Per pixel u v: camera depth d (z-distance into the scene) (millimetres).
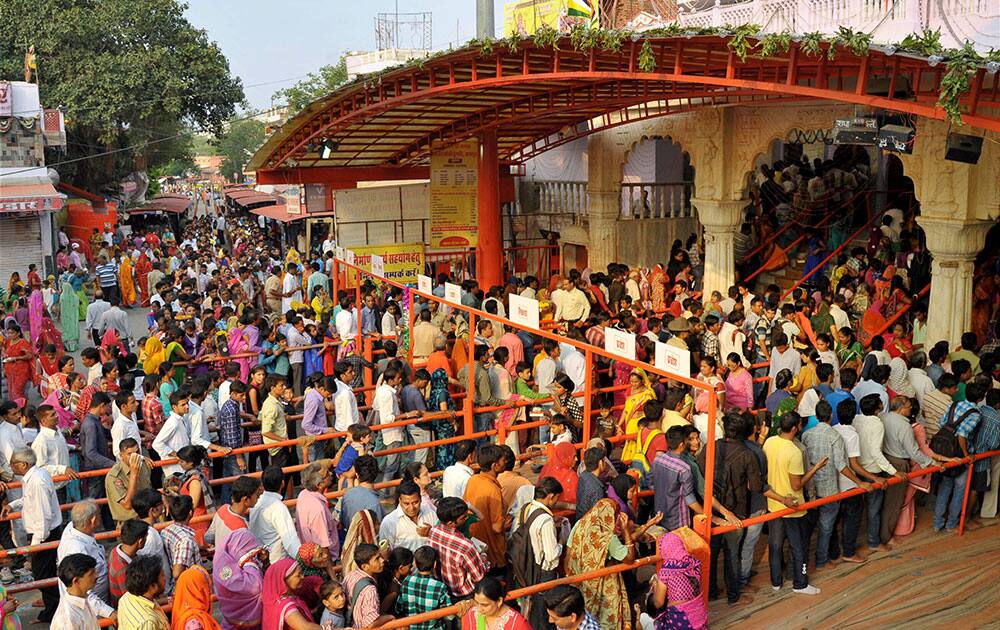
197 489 8602
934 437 9766
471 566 7254
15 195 28438
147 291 29422
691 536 8023
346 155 22594
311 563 7164
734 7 16734
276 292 21422
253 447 10414
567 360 12711
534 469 11812
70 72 39719
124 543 7160
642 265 23219
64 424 11016
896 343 12570
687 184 23562
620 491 8180
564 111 19125
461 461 8883
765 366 13461
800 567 8750
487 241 22203
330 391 11086
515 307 10922
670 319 14398
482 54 14500
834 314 14047
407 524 7801
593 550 7520
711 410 7883
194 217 64125
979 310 15391
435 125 21094
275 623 6574
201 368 14383
